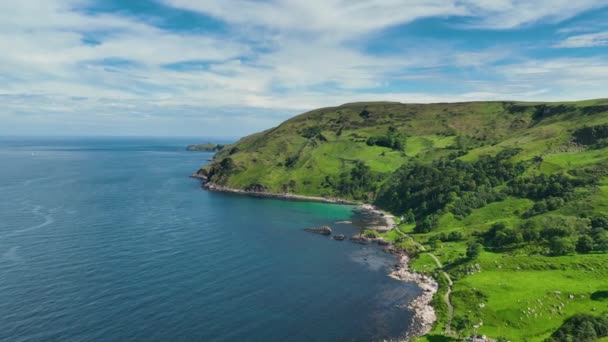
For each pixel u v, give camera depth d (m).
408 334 90.50
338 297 109.75
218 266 130.75
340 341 87.38
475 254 124.94
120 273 120.25
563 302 91.69
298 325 93.69
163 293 107.62
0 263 125.50
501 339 82.94
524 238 129.38
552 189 162.50
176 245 151.50
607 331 76.88
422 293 112.62
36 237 154.88
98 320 92.00
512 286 101.56
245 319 95.69
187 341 85.25
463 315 94.75
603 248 113.56
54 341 83.12
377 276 126.69
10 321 90.12
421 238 163.62
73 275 117.44
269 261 138.62
